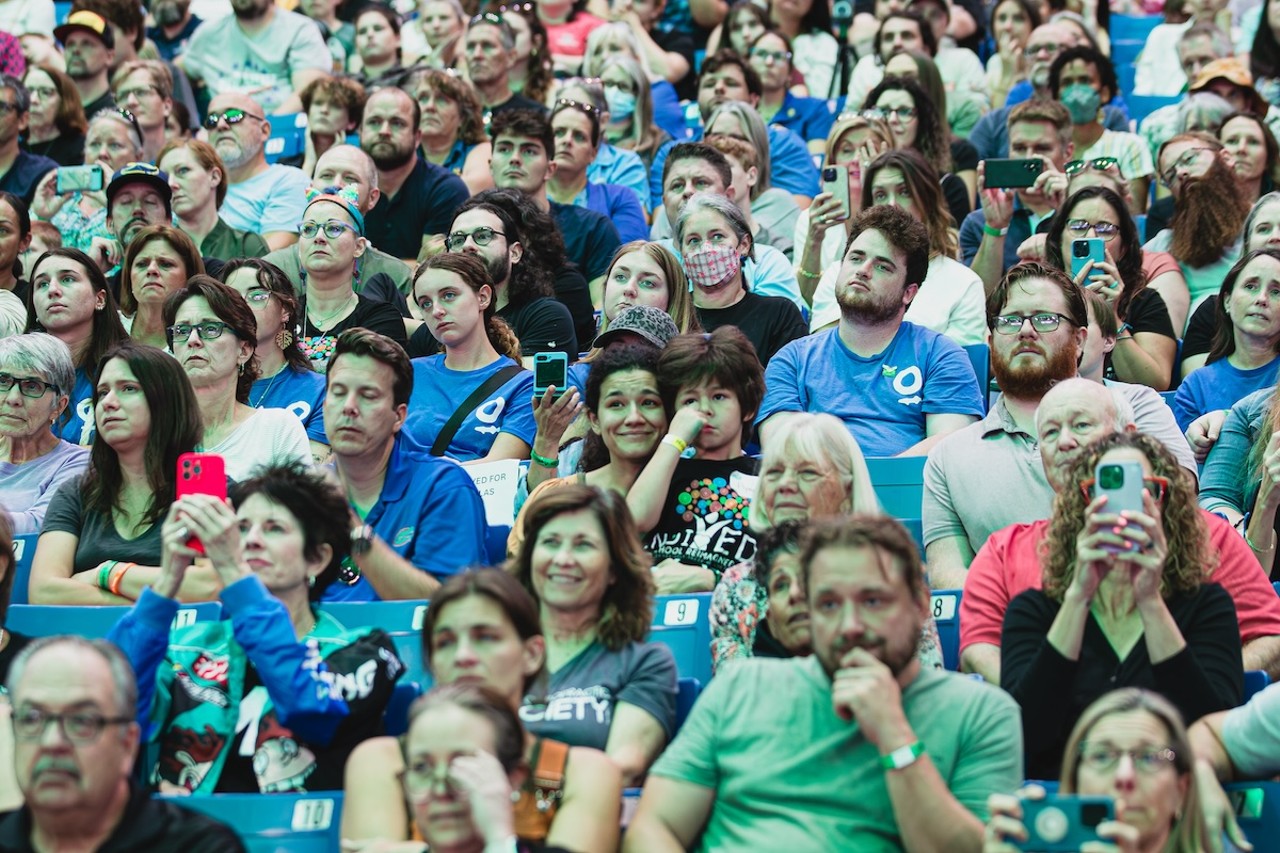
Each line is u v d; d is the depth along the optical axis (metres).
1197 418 15.09
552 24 26.64
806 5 25.97
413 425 14.87
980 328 16.14
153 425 12.44
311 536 10.16
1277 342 15.09
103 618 11.48
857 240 14.36
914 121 20.56
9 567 10.88
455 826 7.89
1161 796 8.27
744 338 12.41
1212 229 17.86
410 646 10.86
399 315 16.67
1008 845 7.97
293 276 17.23
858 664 8.55
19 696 8.22
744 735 8.88
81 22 24.05
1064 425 11.19
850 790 8.67
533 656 9.04
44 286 15.26
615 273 15.38
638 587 9.86
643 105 22.88
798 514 10.72
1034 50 23.56
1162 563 9.60
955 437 12.73
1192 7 26.08
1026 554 10.92
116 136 21.12
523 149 19.09
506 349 15.48
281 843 8.98
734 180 18.84
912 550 8.68
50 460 13.88
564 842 8.40
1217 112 21.06
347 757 9.65
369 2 26.84
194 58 25.94
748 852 8.62
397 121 19.86
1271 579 12.84
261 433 13.63
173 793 9.47
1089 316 14.37
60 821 8.16
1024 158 17.28
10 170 21.56
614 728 9.47
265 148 22.33
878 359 14.45
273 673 9.38
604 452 12.70
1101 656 9.80
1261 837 9.06
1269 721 9.22
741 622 10.42
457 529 12.41
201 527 9.49
